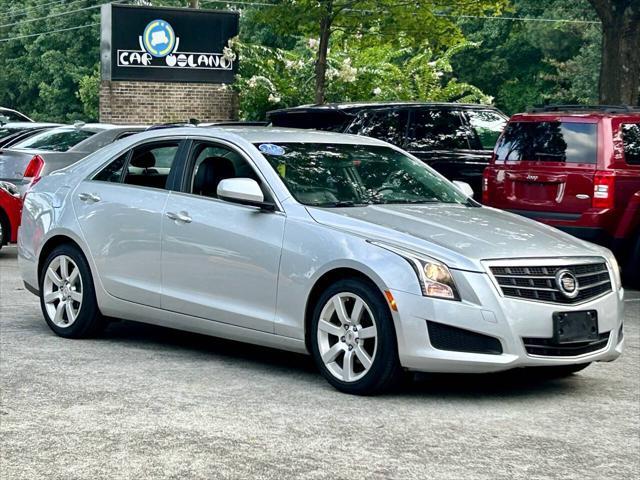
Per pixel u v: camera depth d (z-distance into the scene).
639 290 14.16
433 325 7.35
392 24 26.00
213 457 6.08
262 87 32.81
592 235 13.23
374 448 6.34
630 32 22.20
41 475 5.73
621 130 13.36
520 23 59.50
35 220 10.00
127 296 9.21
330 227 7.93
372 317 7.53
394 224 7.90
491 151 17.03
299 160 8.73
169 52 33.06
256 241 8.27
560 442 6.61
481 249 7.54
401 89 35.50
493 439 6.63
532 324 7.44
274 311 8.17
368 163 9.09
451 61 60.31
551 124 13.69
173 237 8.84
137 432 6.58
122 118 32.81
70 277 9.68
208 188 8.82
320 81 26.47
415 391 7.90
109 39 32.47
